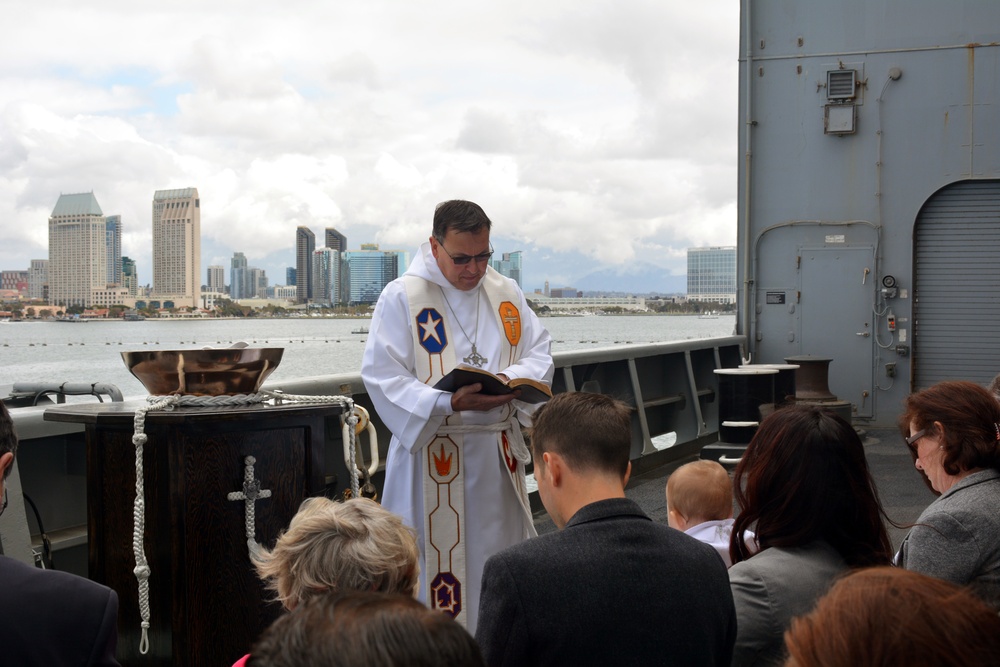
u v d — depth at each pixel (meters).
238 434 3.19
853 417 12.16
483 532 4.17
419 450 4.04
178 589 3.12
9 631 1.86
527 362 4.30
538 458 2.34
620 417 2.27
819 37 12.05
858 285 12.10
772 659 2.36
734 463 8.84
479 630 2.05
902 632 1.01
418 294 4.20
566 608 1.99
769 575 2.38
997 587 2.64
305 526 2.27
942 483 2.90
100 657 1.94
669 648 2.01
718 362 11.62
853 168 12.06
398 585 2.29
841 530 2.46
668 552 2.09
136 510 3.08
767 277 12.41
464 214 4.09
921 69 11.80
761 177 12.36
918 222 12.02
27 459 4.23
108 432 3.26
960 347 11.94
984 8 11.62
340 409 3.46
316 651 1.09
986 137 11.67
